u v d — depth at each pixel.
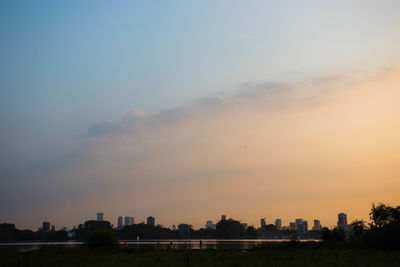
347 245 77.00
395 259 48.06
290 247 77.94
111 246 77.88
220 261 46.97
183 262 45.59
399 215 72.44
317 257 52.38
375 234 72.00
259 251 70.44
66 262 46.81
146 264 43.84
